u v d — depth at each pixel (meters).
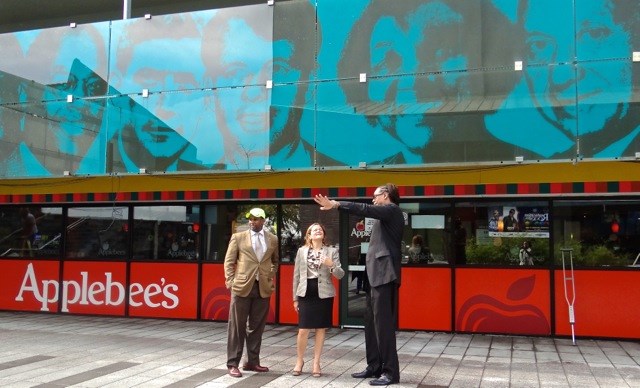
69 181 11.12
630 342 8.44
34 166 9.34
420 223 9.48
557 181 8.84
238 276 6.46
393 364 5.95
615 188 8.61
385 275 5.98
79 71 9.30
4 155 9.52
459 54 7.69
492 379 6.18
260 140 8.28
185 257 10.59
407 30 7.93
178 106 8.73
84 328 9.56
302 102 8.20
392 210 6.07
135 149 8.82
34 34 9.61
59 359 7.14
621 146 6.95
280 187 10.02
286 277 9.96
